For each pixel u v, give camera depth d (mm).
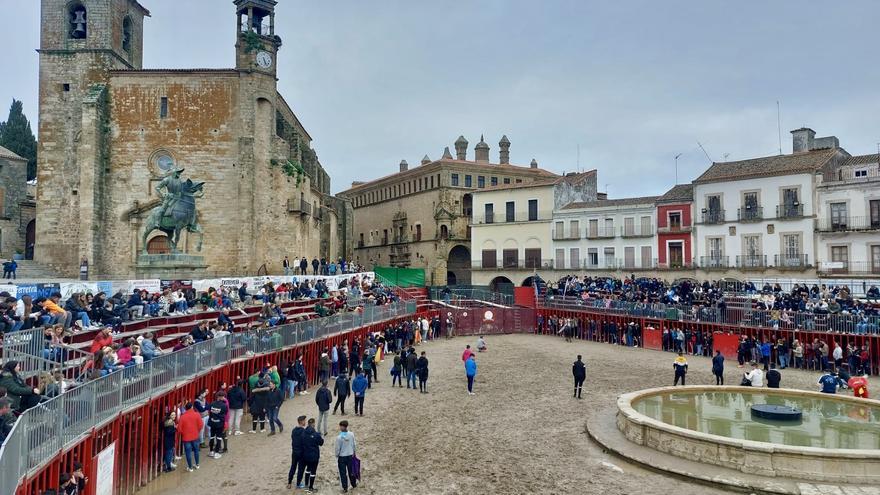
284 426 24359
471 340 52469
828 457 16750
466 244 88375
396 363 32188
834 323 36656
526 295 59812
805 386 31516
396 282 71875
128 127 54500
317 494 17062
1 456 9922
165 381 19656
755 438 19672
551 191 74375
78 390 14188
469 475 18469
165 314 30594
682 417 22266
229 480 18172
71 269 54438
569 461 19625
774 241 55781
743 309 41156
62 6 55469
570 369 37094
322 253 78188
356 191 114938
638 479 17812
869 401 23578
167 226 40062
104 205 53875
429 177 90438
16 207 62406
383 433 23219
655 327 46656
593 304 52406
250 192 53750
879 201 49812
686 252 62156
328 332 35656
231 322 30203
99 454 14945
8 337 17078
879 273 49594
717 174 60375
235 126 54469
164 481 18109
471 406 27484
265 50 55281
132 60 60219
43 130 55094
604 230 69188
